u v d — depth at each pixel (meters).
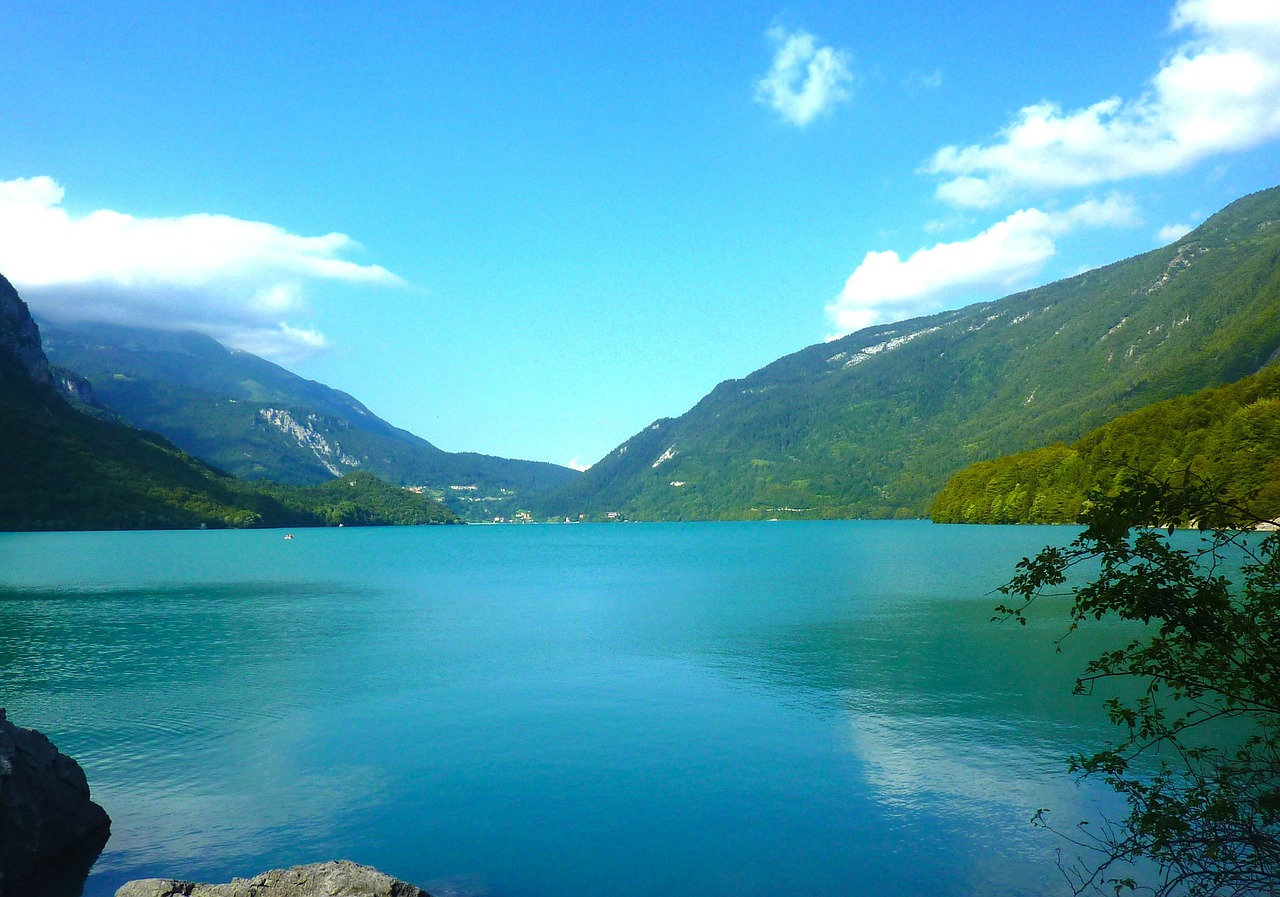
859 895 13.46
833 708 25.38
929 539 156.38
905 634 39.72
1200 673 10.66
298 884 12.00
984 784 18.47
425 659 34.44
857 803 17.47
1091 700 25.98
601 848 15.40
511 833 16.16
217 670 32.34
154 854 15.23
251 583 76.50
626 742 22.02
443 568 99.81
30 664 33.78
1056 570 11.05
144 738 22.69
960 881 13.90
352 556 130.88
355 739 22.48
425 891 12.58
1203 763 18.94
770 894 13.61
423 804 17.67
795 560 104.25
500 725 23.80
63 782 15.58
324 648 37.53
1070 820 16.31
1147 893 13.20
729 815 16.95
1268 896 12.13
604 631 42.41
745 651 35.62
